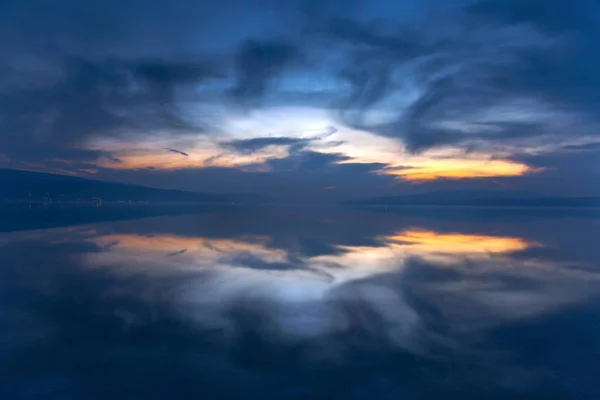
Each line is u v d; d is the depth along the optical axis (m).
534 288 18.52
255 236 39.19
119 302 16.25
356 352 11.69
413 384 9.94
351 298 16.88
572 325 13.74
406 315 14.75
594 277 20.81
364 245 32.47
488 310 15.39
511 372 10.52
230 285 18.92
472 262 24.83
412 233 43.34
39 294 17.38
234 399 9.28
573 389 9.72
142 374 10.34
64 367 10.70
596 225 57.19
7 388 9.64
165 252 28.53
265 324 13.83
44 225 51.81
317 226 52.56
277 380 10.10
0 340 12.41
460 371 10.55
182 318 14.38
